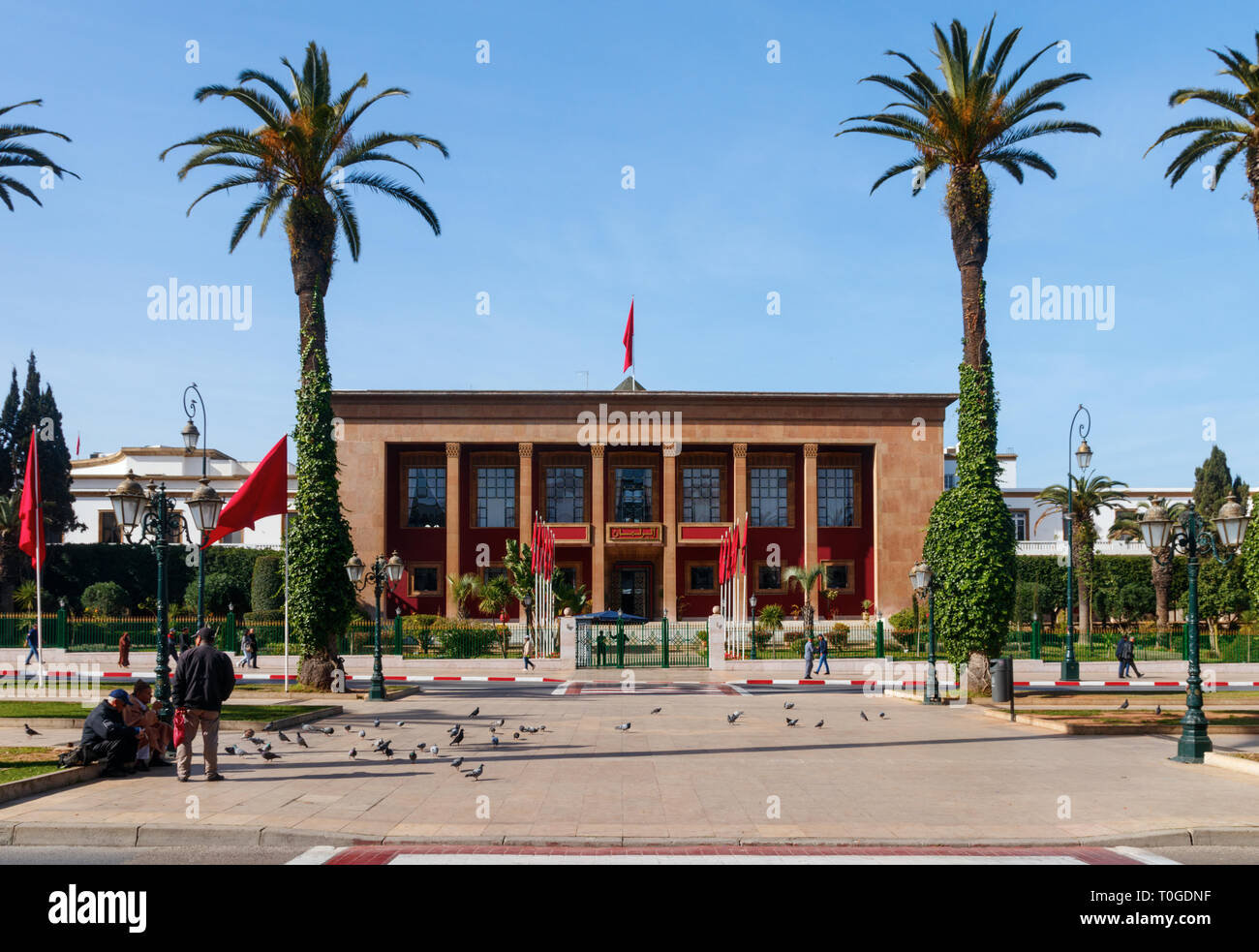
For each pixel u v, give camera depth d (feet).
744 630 140.46
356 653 131.13
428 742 55.36
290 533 88.28
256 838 32.22
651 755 50.52
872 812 36.68
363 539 179.83
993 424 90.58
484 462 193.06
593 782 42.50
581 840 32.14
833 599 188.96
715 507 195.83
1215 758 48.73
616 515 195.21
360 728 61.46
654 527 185.26
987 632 88.33
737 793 40.06
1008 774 45.65
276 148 88.43
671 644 139.74
